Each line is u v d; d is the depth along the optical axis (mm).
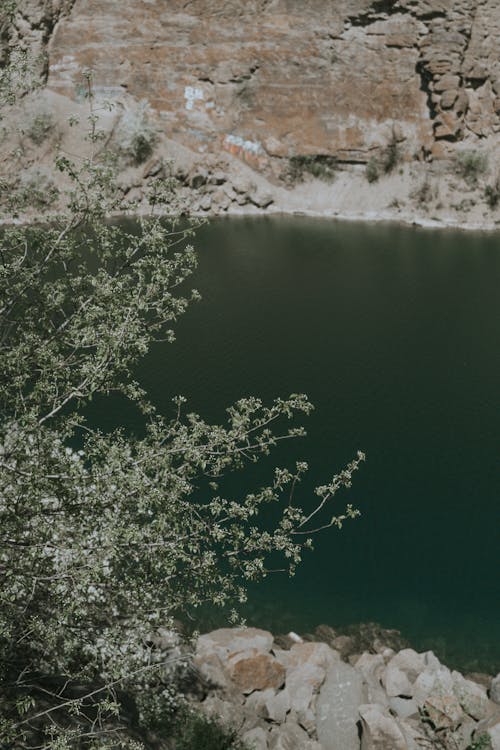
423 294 57688
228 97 87312
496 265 66188
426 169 85438
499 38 82938
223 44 86250
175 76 86750
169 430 11789
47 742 10438
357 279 61406
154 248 12578
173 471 10867
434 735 17469
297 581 24266
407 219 84438
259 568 12109
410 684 18781
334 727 16844
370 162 86875
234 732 15125
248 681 18031
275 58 86188
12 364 11266
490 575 24922
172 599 12094
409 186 86000
